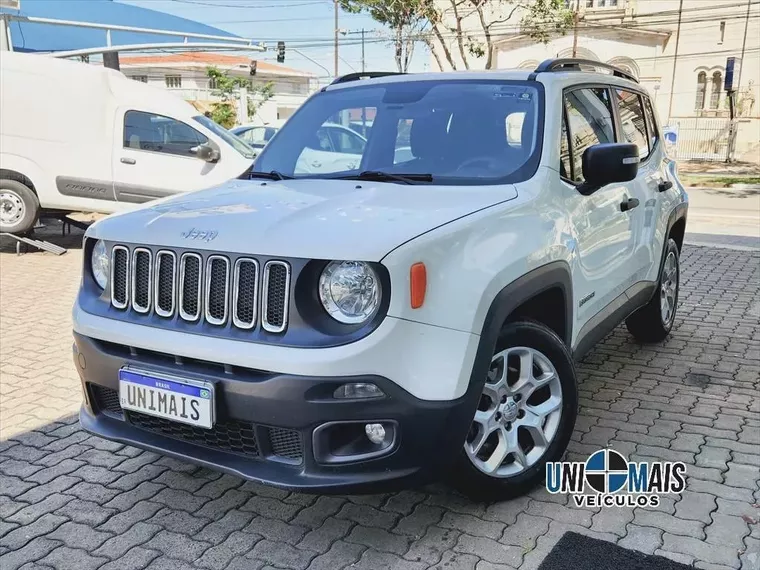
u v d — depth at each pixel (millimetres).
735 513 3051
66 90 9180
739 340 5547
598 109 4160
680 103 31203
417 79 4082
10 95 9039
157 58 51531
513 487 3094
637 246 4406
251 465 2639
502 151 3477
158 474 3518
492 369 2975
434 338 2559
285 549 2861
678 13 30312
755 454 3598
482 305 2691
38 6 18266
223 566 2760
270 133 15789
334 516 3094
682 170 27781
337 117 4078
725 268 8352
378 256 2453
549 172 3365
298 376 2453
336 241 2512
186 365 2699
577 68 4250
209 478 3469
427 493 3268
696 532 2914
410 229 2602
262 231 2650
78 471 3557
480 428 2955
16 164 9203
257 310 2572
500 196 3082
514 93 3715
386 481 2564
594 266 3703
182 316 2746
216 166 9539
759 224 12914
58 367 5133
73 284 7812
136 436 2926
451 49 29250
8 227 9367
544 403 3213
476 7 23766
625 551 2789
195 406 2617
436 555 2791
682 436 3812
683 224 5477
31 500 3277
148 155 9500
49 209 9594
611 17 30688
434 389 2551
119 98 9406
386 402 2480
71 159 9305
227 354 2566
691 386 4562
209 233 2725
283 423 2504
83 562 2801
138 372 2768
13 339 5812
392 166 3629
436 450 2607
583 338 3648
